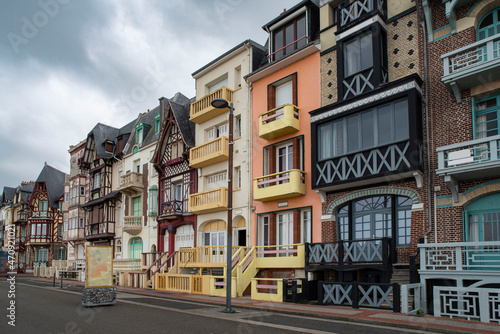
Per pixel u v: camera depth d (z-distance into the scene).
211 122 22.88
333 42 17.19
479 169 11.34
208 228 22.47
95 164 35.69
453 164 11.85
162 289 19.86
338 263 13.79
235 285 15.93
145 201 28.19
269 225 18.56
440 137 13.26
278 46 19.88
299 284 14.87
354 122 14.93
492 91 12.46
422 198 13.32
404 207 14.08
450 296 11.07
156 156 26.39
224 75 22.72
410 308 11.33
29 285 23.94
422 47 14.21
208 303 14.38
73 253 38.59
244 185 20.08
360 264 13.10
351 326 9.62
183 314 11.53
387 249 12.62
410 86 13.32
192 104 23.33
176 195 25.52
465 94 12.93
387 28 15.34
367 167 14.20
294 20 19.23
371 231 14.85
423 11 14.12
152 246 26.73
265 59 21.09
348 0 16.30
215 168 22.14
